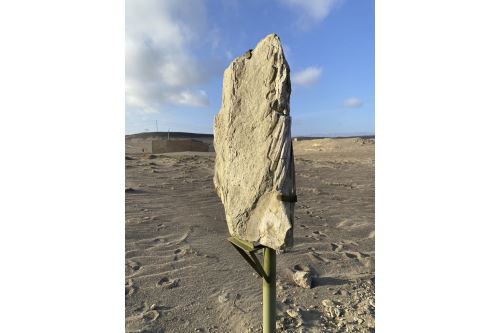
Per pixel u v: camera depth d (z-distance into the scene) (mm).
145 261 3447
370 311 2678
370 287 3121
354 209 5906
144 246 3785
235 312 2693
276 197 1531
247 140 1727
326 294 3002
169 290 2961
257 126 1656
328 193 7160
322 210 5789
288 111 1524
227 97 1971
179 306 2744
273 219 1554
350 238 4469
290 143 1515
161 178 7484
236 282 3162
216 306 2770
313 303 2844
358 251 4016
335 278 3322
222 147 2102
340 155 15852
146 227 4332
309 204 6180
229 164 1866
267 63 1602
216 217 4984
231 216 1838
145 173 7910
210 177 8109
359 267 3578
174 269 3330
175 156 12430
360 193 7227
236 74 1842
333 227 4902
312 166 11422
